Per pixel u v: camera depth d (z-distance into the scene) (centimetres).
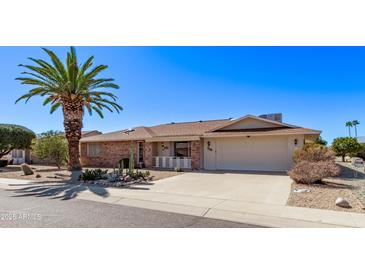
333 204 722
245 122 1841
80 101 1719
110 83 1719
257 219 602
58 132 2423
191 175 1511
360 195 831
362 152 2761
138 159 2141
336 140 2905
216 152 1902
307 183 1092
